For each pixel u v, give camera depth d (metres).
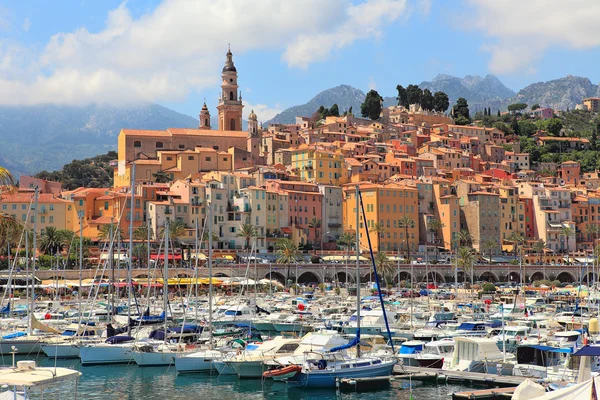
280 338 112.50
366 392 96.81
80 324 127.50
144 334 125.94
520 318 152.38
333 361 101.12
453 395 88.31
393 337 130.62
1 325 131.00
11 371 63.19
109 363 113.19
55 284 194.25
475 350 103.94
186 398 95.12
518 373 98.31
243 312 160.75
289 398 94.94
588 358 73.31
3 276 195.88
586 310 173.38
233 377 105.81
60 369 64.69
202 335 126.44
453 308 177.62
